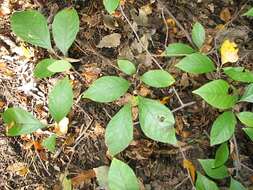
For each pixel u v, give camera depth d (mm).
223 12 500
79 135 432
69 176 415
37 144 424
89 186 411
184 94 451
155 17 489
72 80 449
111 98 340
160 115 338
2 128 427
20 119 361
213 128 329
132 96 443
